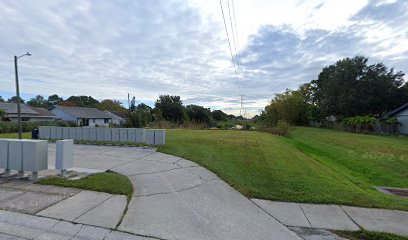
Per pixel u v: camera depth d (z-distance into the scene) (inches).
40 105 2731.3
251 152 369.4
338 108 1393.9
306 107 1521.9
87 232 122.5
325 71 1668.3
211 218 141.7
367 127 1018.1
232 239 118.8
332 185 210.1
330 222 137.6
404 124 973.8
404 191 245.1
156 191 187.0
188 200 169.8
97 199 166.2
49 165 275.7
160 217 141.4
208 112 1995.6
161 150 380.8
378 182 293.7
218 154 339.9
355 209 156.2
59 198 166.7
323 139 748.6
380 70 1302.9
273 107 1412.4
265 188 193.9
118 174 233.9
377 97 1243.2
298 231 127.3
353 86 1342.3
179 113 1768.0
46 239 115.6
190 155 328.5
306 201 168.4
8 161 213.5
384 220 140.3
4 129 820.0
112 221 134.7
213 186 200.8
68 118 1605.6
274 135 802.2
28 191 179.6
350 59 1391.5
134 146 423.8
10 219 135.1
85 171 241.9
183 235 122.0
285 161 315.6
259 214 147.9
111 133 460.1
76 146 439.2
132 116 1424.7
